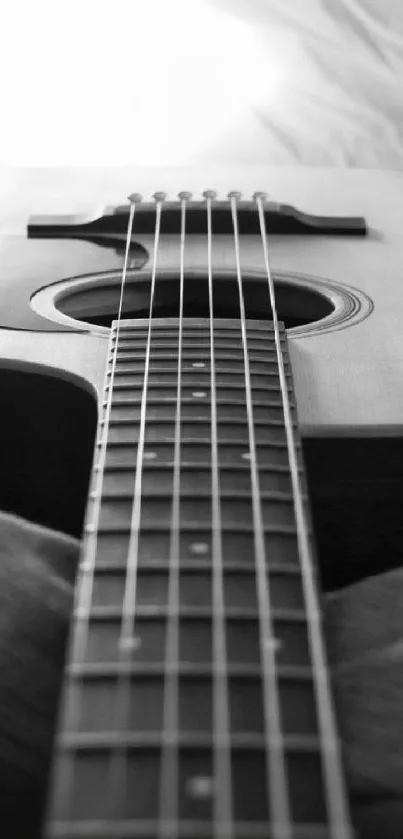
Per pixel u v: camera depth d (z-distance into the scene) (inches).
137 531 10.0
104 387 12.7
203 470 10.9
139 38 29.9
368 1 28.8
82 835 7.0
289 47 29.3
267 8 29.1
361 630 10.6
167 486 10.6
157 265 17.2
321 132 29.4
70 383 13.5
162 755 7.8
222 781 7.5
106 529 10.0
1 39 30.0
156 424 11.8
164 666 8.5
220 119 30.2
